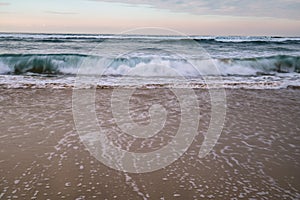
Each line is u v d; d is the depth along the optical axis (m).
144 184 2.80
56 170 3.04
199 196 2.61
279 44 23.77
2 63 11.20
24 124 4.55
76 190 2.66
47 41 22.09
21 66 11.34
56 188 2.68
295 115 5.38
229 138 4.12
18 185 2.71
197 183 2.84
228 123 4.82
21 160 3.25
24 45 18.47
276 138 4.14
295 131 4.46
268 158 3.44
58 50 15.55
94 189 2.69
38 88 7.48
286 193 2.68
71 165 3.17
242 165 3.25
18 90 7.20
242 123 4.84
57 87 7.64
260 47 20.59
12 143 3.76
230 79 9.80
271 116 5.29
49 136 4.05
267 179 2.93
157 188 2.73
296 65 12.30
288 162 3.34
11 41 21.25
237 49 18.95
